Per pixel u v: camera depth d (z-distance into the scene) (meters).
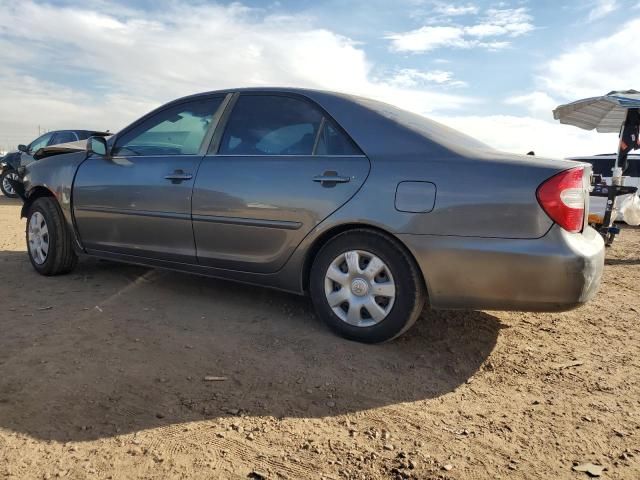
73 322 3.51
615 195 8.38
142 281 4.62
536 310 2.89
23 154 13.20
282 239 3.43
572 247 2.78
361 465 2.13
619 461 2.23
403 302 3.11
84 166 4.47
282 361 3.04
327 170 3.29
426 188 3.00
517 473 2.12
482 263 2.88
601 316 4.27
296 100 3.63
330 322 3.38
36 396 2.49
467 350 3.37
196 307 3.94
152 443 2.19
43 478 1.94
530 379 3.02
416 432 2.40
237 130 3.78
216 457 2.12
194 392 2.63
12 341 3.13
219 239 3.69
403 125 3.30
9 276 4.71
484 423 2.51
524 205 2.81
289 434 2.32
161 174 3.94
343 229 3.29
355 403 2.63
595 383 2.99
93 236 4.41
